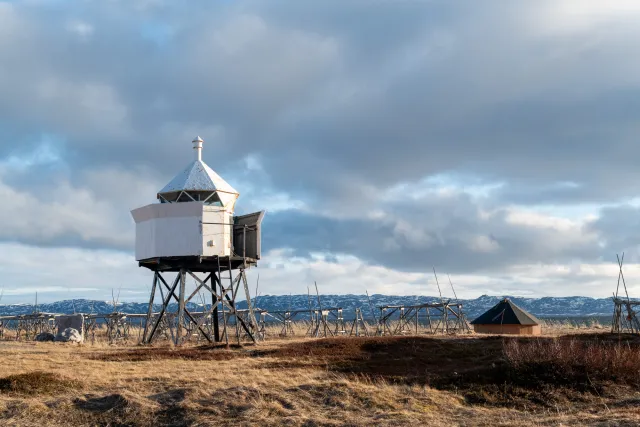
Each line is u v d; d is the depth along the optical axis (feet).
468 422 62.90
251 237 141.18
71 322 164.35
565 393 75.56
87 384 79.20
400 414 65.82
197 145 144.77
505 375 81.41
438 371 90.33
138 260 137.18
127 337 181.16
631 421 57.36
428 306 190.49
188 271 136.87
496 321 169.58
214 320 147.64
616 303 148.05
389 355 106.52
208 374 84.79
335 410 68.90
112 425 65.92
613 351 87.56
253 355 108.88
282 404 70.64
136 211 136.26
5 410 68.69
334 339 130.21
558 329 211.41
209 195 136.05
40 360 99.35
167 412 68.33
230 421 64.80
